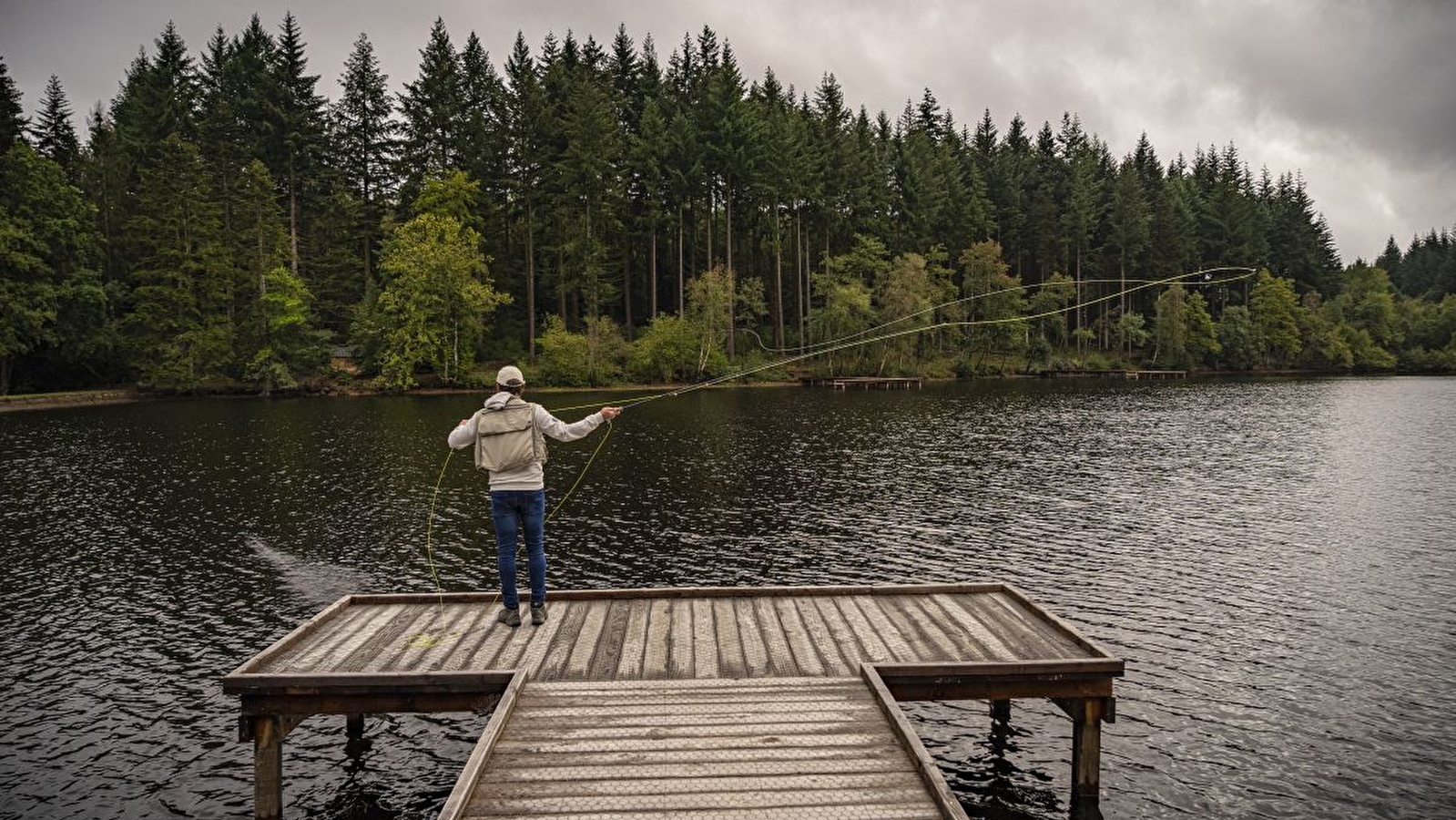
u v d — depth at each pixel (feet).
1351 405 158.40
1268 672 33.01
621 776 16.63
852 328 222.89
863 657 22.75
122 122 221.46
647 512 61.98
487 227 213.46
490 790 16.11
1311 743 27.35
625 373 201.46
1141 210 278.87
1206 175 367.25
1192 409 148.25
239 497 67.62
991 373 252.21
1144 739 27.55
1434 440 105.09
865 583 44.32
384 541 53.57
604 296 217.15
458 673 20.88
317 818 23.20
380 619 26.02
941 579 45.29
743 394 186.80
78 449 94.58
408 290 182.60
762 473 79.10
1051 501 66.44
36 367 173.37
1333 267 354.74
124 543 53.26
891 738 18.29
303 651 23.00
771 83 263.29
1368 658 34.47
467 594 27.96
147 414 136.87
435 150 214.69
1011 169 302.04
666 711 19.51
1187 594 42.78
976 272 249.96
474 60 234.17
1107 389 201.57
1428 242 518.78
